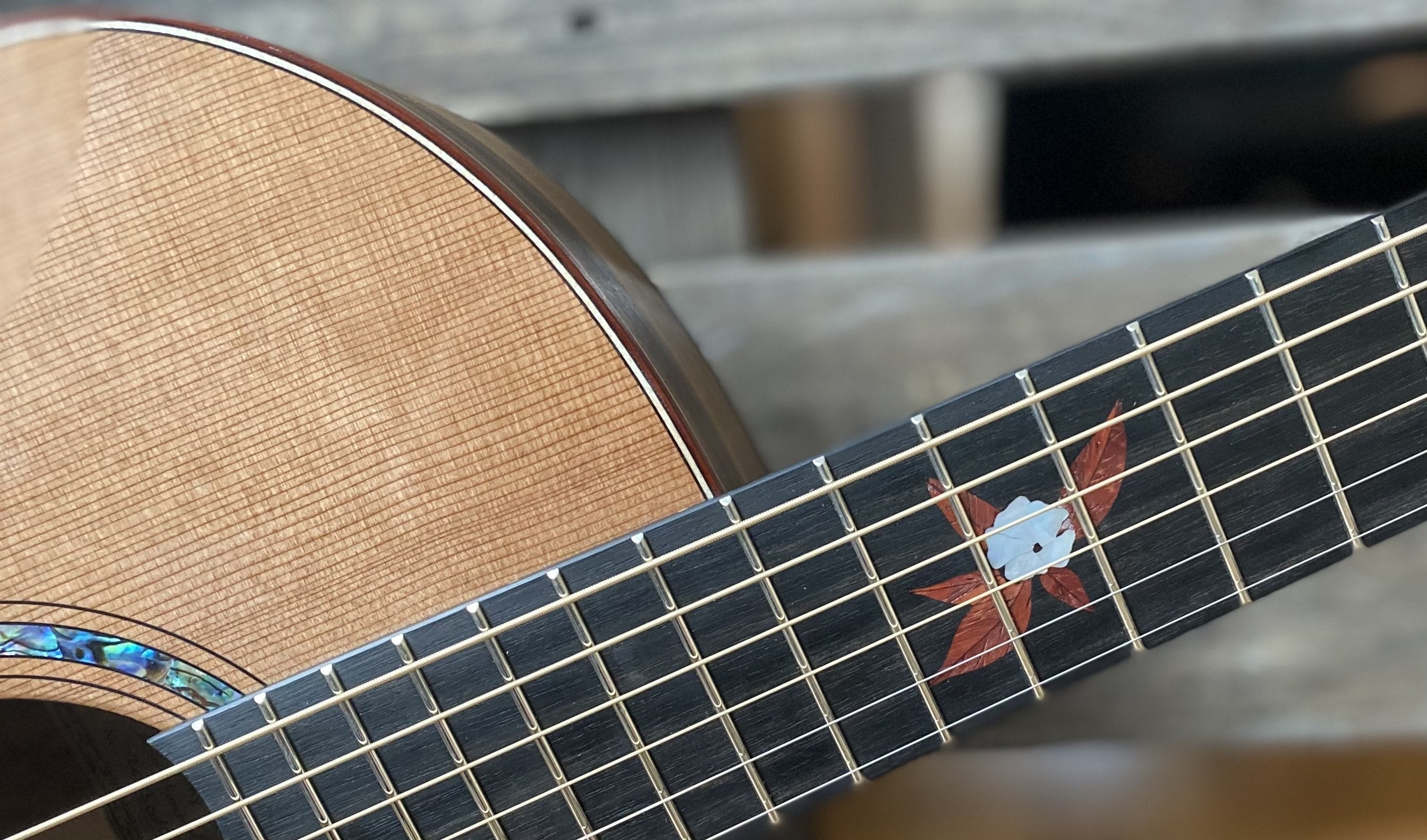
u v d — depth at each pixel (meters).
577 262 0.41
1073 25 0.49
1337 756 0.53
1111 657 0.41
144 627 0.42
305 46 0.50
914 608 0.41
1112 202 0.51
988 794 0.54
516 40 0.50
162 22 0.41
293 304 0.41
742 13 0.50
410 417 0.41
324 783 0.41
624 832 0.42
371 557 0.42
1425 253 0.40
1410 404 0.40
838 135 0.51
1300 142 0.50
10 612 0.42
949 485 0.40
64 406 0.41
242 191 0.41
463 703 0.41
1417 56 0.49
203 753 0.41
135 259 0.41
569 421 0.41
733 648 0.41
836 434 0.53
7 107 0.41
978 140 0.51
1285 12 0.48
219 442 0.41
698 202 0.52
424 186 0.41
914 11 0.49
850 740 0.41
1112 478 0.40
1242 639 0.53
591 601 0.41
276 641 0.42
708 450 0.42
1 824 0.43
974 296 0.52
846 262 0.52
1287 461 0.40
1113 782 0.53
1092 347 0.40
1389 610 0.52
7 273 0.41
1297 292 0.40
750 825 0.42
